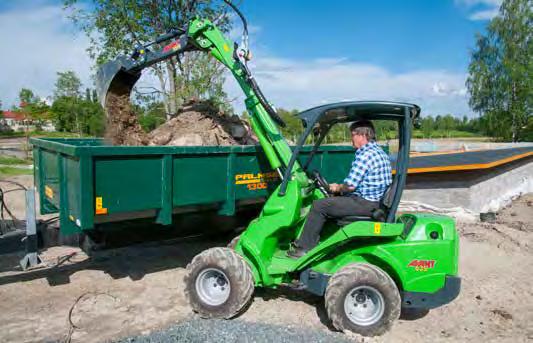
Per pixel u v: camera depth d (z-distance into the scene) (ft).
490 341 12.94
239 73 15.87
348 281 12.60
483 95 117.39
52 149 14.60
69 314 13.94
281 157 15.11
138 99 35.55
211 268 13.64
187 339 12.26
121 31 33.53
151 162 13.83
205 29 16.51
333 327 13.46
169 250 21.38
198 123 20.58
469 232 25.53
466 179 29.86
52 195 15.75
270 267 13.83
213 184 15.62
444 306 15.52
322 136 15.92
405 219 14.88
